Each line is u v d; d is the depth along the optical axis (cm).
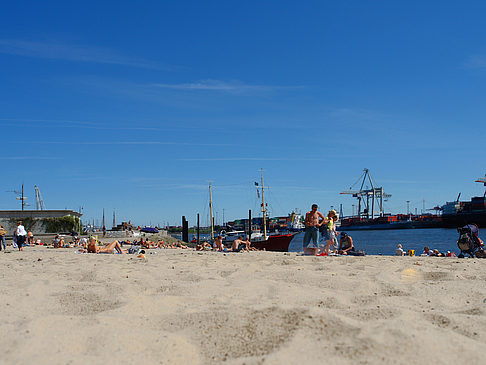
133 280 530
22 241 1798
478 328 290
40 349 245
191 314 321
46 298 412
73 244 2350
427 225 13712
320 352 234
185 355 242
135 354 241
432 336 253
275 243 3462
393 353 229
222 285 484
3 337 267
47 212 4175
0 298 409
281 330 275
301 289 447
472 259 933
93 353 243
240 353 244
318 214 1142
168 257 1080
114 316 325
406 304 380
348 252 1152
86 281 549
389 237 8506
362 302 390
